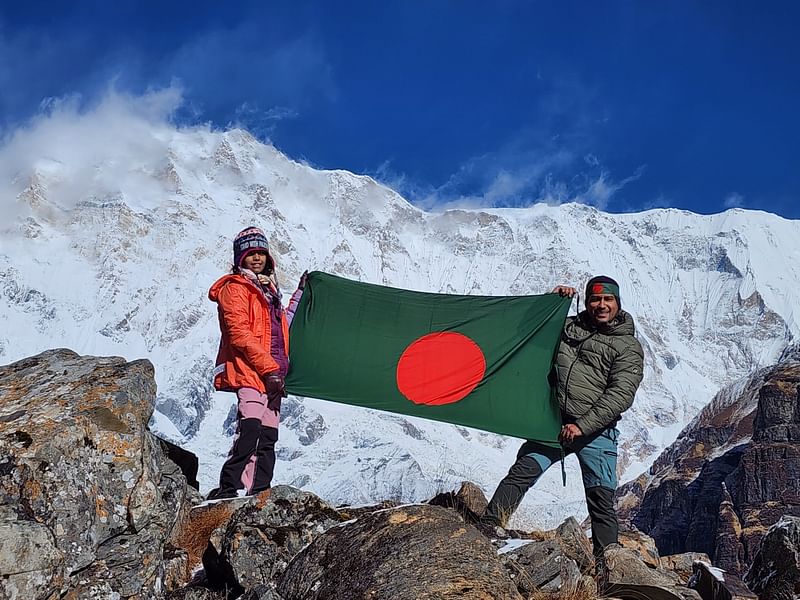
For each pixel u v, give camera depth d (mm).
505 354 5094
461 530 2902
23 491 2951
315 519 3570
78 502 3025
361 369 5238
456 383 5062
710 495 72000
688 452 82812
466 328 5207
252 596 3031
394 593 2689
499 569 2820
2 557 2754
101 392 3422
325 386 5230
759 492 65875
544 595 3381
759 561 3904
